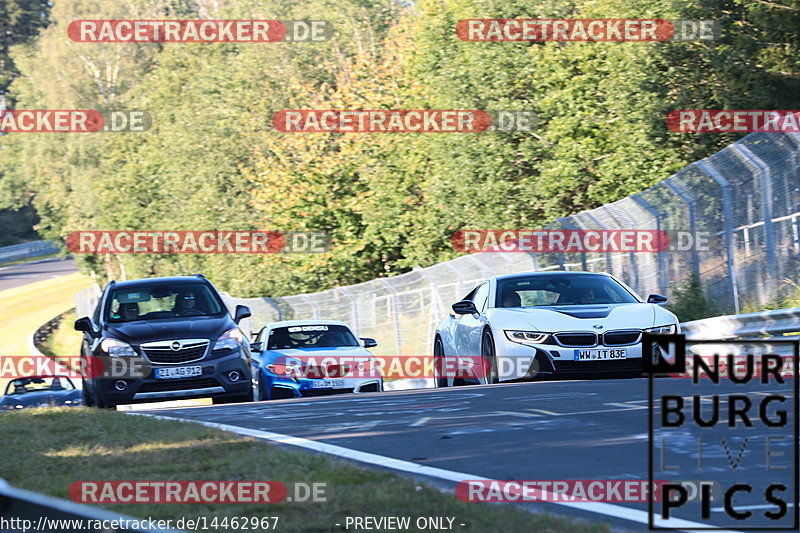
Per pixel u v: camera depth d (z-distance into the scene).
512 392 40.97
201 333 50.38
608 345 45.50
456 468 24.94
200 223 183.12
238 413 40.06
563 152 111.81
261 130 182.88
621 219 74.38
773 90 95.12
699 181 68.50
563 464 24.88
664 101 103.75
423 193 136.38
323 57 187.38
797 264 62.06
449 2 124.44
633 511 20.08
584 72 111.62
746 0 94.12
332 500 21.20
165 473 25.67
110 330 50.62
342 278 149.25
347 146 143.25
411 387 92.12
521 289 51.00
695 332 57.72
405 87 141.62
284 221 144.75
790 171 61.78
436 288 94.94
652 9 105.44
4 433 34.91
